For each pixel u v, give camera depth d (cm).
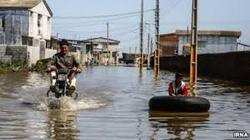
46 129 1055
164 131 1067
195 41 1953
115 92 2227
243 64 3328
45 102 1555
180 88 1563
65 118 1241
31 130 1038
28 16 5306
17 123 1137
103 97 1919
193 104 1425
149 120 1245
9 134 984
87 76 4112
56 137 960
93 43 9762
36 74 4012
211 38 7831
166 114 1380
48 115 1295
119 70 6059
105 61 10675
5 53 4844
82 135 991
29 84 2616
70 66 1560
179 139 967
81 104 1575
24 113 1330
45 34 5984
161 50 8969
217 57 4100
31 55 5022
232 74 3603
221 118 1312
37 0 5516
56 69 1550
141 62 6059
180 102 1423
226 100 1867
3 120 1186
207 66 4488
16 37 5294
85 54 8769
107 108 1510
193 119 1281
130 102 1733
